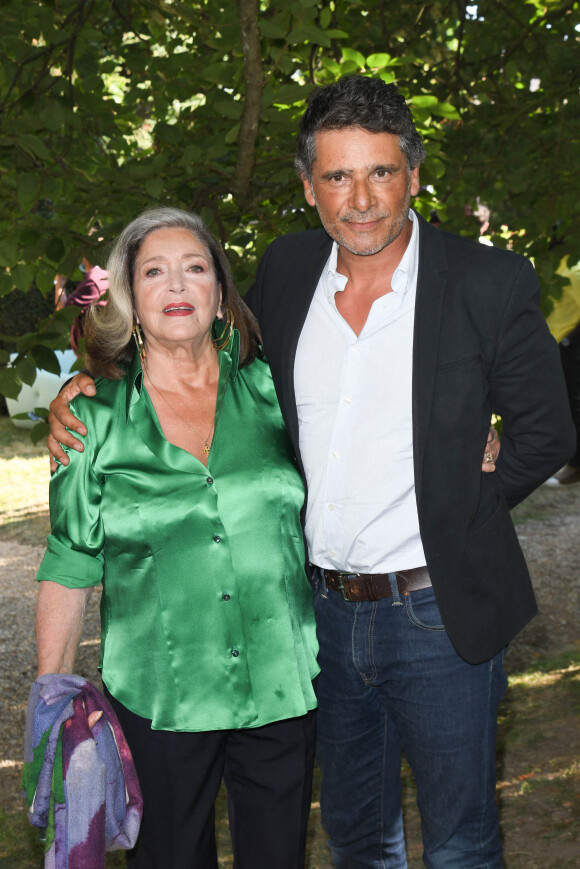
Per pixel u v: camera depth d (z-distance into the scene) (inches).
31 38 138.3
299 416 82.8
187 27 146.6
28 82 139.6
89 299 159.5
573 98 153.4
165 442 77.7
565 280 145.6
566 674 174.1
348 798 93.0
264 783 83.1
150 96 156.2
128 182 126.0
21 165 133.6
